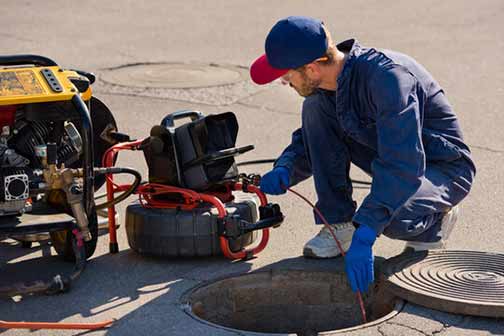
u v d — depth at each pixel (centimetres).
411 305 471
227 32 1219
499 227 598
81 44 1152
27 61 522
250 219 547
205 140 522
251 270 530
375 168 461
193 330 457
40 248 576
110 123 594
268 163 739
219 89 952
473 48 1123
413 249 530
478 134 810
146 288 509
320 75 479
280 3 1405
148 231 536
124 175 708
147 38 1184
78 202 504
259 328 534
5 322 444
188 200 538
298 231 599
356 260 452
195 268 536
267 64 471
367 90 472
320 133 527
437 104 507
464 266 504
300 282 529
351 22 1262
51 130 525
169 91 945
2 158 500
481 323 454
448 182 508
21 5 1390
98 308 484
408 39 1166
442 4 1377
